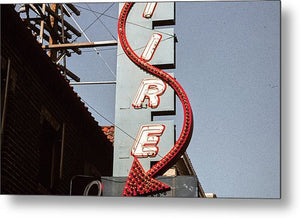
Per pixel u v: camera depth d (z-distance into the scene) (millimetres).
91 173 15930
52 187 14383
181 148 13562
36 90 14117
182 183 13531
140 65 14312
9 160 12953
